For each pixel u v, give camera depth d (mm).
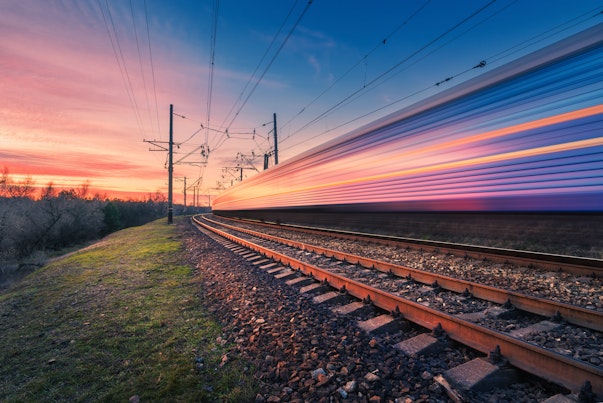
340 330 3887
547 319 3943
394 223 9891
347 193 11195
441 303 4617
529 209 5828
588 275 5129
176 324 4523
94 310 5273
